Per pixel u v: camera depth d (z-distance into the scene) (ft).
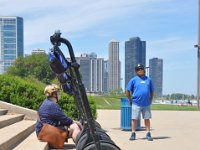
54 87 27.84
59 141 26.89
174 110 79.46
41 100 41.47
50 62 16.24
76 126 27.09
